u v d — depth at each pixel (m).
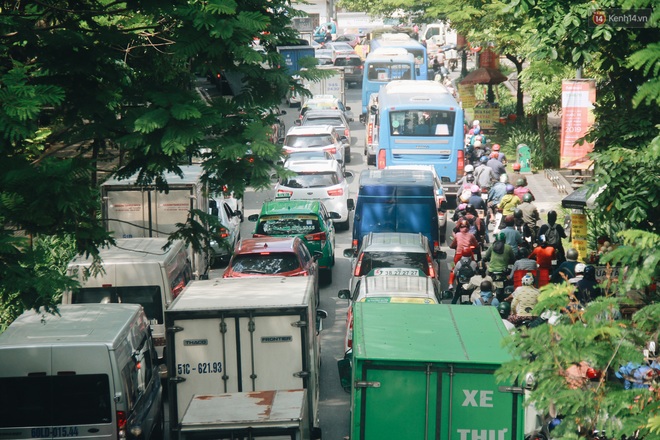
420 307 18.86
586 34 22.12
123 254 24.89
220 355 19.30
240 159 19.61
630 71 22.69
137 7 18.69
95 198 17.31
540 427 17.84
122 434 18.31
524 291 24.47
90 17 20.67
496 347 16.14
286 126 74.06
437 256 32.25
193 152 19.41
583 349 11.28
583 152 33.59
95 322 19.52
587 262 28.14
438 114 49.34
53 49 19.16
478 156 51.50
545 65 36.03
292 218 34.06
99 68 19.69
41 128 19.89
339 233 43.59
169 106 18.66
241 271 27.56
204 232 23.08
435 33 122.44
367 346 16.09
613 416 10.80
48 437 18.23
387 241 29.61
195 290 20.98
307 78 21.34
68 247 29.16
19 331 18.89
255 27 18.50
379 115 50.72
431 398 15.55
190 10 18.08
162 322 24.36
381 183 34.66
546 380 11.42
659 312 11.00
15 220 16.30
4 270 16.39
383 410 15.61
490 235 40.16
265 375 19.33
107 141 20.78
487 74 68.19
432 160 49.72
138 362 20.06
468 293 27.81
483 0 59.53
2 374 18.09
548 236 31.34
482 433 15.53
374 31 124.19
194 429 14.57
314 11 144.62
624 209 20.03
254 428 14.58
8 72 16.47
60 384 18.19
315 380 21.12
